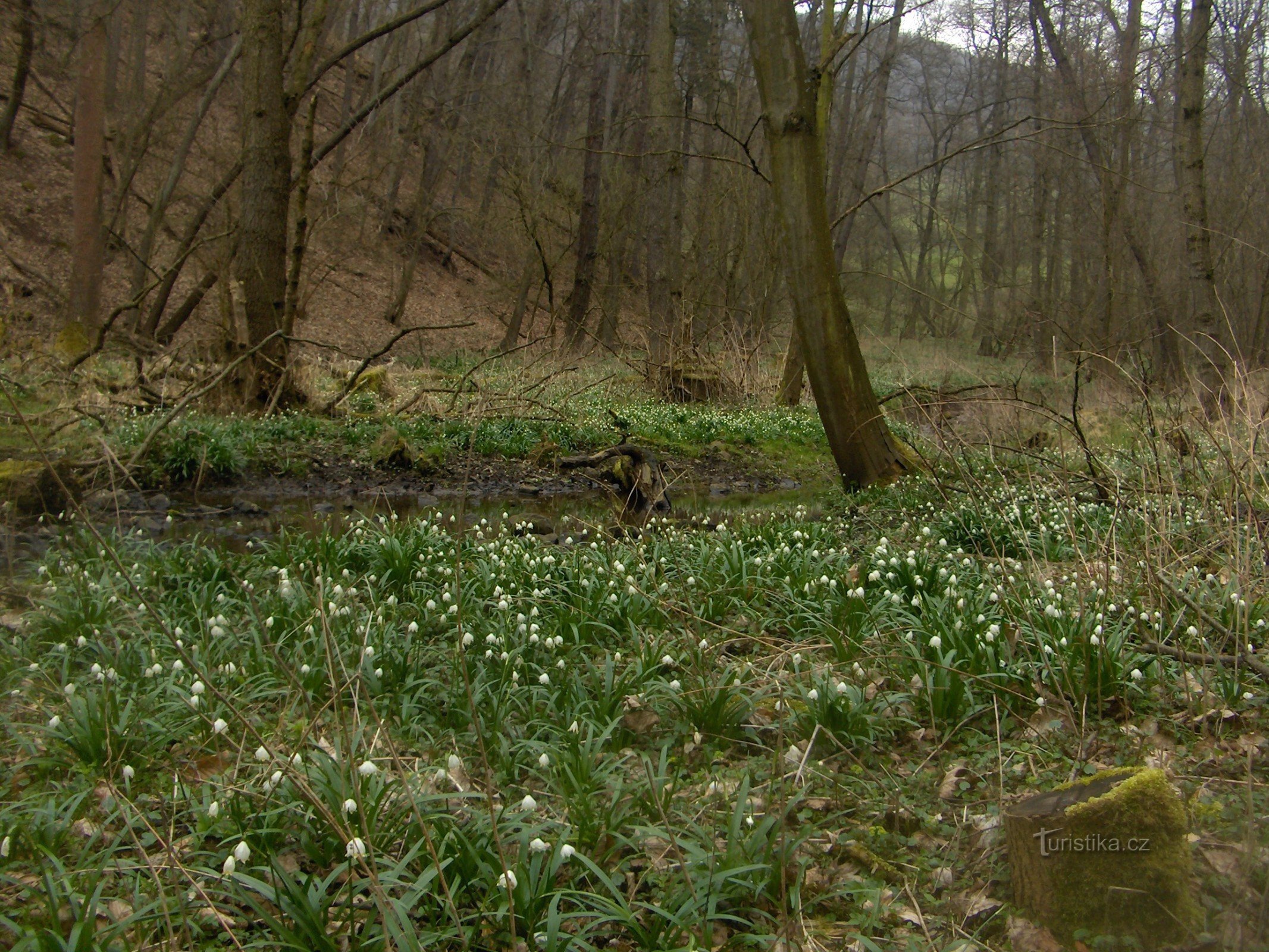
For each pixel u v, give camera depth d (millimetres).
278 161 15953
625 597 6602
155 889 3498
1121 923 3275
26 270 23906
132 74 28188
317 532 10570
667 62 26516
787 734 5023
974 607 5895
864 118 43719
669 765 4789
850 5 12766
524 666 5602
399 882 3264
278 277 16234
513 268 41938
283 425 15102
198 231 21156
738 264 26922
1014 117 45844
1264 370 9609
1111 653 5262
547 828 3941
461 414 17000
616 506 11930
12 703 5082
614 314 33125
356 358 26031
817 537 9094
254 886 3203
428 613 6594
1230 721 4988
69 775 4473
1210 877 3467
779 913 3539
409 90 34969
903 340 41219
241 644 5828
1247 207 25641
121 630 5973
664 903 3455
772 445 18641
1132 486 9055
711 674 5559
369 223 39125
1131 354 11391
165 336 20438
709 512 12891
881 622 6180
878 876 3818
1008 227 48812
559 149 35812
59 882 3500
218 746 4684
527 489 14227
